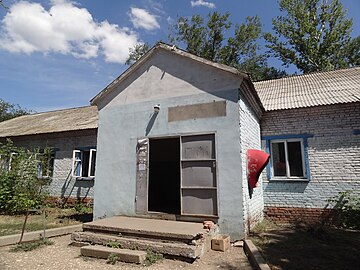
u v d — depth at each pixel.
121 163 8.64
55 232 7.57
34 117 20.81
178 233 5.74
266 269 4.47
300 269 4.64
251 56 30.09
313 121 9.39
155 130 8.25
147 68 8.88
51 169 14.45
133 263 5.21
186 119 7.80
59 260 5.38
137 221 7.22
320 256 5.34
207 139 7.41
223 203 6.83
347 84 10.52
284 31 27.31
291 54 27.20
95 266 5.05
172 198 13.43
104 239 6.21
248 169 7.44
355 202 8.38
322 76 12.81
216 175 7.06
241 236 6.50
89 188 13.12
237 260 5.42
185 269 4.91
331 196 8.77
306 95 10.49
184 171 7.52
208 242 6.07
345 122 8.92
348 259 5.16
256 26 29.52
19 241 6.65
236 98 7.23
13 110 45.88
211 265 5.14
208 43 30.62
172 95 8.21
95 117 15.55
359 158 8.57
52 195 14.07
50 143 15.06
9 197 11.22
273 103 10.42
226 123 7.22
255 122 9.26
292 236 7.00
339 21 25.28
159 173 13.53
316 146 9.21
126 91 9.12
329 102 9.02
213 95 7.57
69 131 14.08
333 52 25.50
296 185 9.30
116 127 9.02
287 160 9.67
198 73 7.91
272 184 9.62
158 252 5.59
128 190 8.31
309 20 26.09
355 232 7.58
